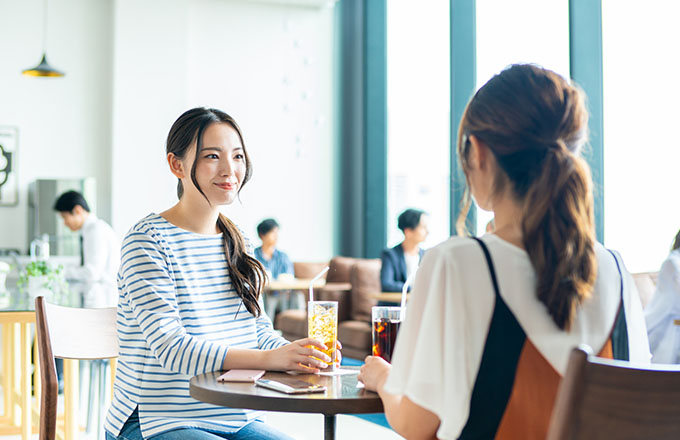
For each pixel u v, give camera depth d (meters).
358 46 8.33
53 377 1.60
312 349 1.57
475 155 1.14
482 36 5.57
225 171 1.77
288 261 7.08
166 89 7.41
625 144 4.02
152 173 7.33
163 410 1.68
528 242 1.06
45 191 6.68
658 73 3.79
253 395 1.32
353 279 5.91
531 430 1.03
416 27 7.00
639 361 1.17
